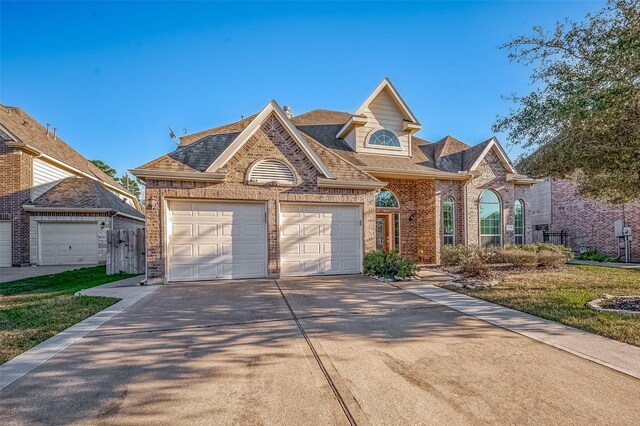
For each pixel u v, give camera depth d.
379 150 14.70
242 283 9.40
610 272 11.20
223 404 3.04
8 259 15.16
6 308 6.49
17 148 15.29
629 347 4.38
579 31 5.95
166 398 3.15
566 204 18.61
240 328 5.29
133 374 3.66
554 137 6.86
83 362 3.97
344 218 11.17
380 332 5.10
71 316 5.90
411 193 14.93
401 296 7.71
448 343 4.61
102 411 2.94
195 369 3.78
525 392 3.23
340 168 11.28
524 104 7.05
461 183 14.83
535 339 4.74
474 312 6.28
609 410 2.92
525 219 15.70
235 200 10.04
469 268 10.98
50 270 13.86
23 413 2.91
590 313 5.92
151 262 9.31
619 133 5.85
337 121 17.19
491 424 2.71
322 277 10.44
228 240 10.01
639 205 15.19
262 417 2.83
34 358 4.09
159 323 5.57
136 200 28.19
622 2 5.37
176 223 9.64
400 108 15.01
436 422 2.75
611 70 5.52
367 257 10.85
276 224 10.30
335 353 4.24
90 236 16.39
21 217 15.30
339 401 3.08
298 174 10.58
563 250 13.21
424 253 14.56
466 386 3.35
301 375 3.62
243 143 10.07
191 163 9.78
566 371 3.69
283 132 10.55
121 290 8.41
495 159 15.22
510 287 8.50
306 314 6.16
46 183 16.92
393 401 3.08
